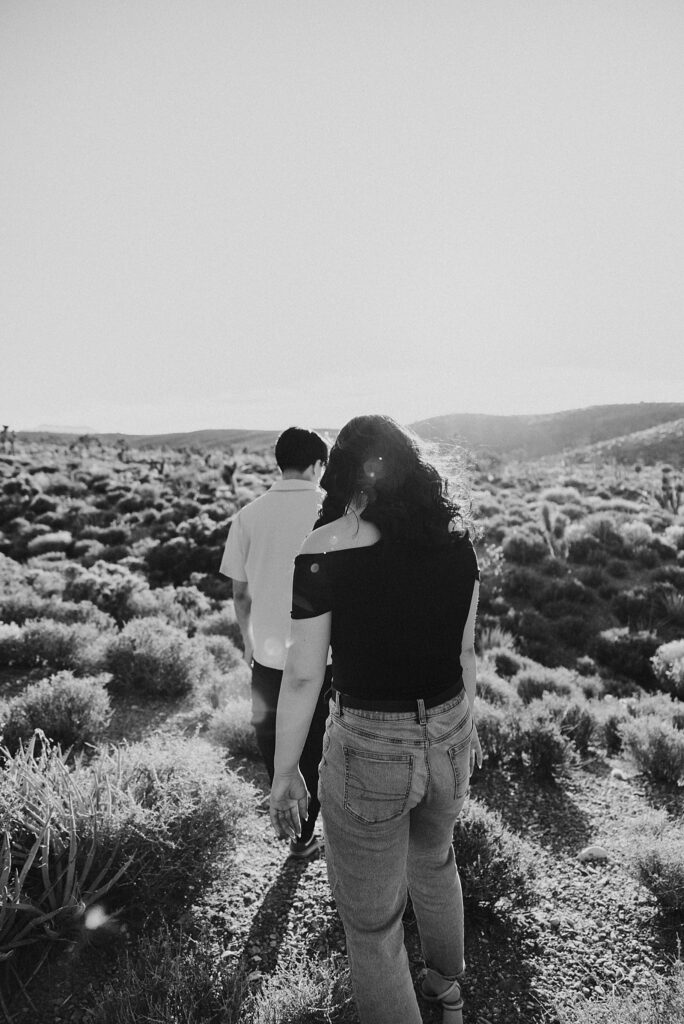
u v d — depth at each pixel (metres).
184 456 43.00
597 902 2.85
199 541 15.33
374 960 1.62
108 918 2.38
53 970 2.20
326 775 1.61
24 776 2.64
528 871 3.00
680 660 7.86
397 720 1.54
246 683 5.58
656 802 3.97
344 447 1.63
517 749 4.36
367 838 1.57
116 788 2.77
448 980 2.01
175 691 5.41
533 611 11.14
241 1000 2.05
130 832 2.58
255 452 55.03
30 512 19.45
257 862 2.96
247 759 4.21
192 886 2.70
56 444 47.34
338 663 1.59
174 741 3.83
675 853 2.95
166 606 9.23
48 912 2.33
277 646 2.75
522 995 2.28
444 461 1.76
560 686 6.74
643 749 4.39
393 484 1.56
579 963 2.46
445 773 1.61
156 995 2.06
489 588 12.08
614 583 13.02
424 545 1.55
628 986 2.35
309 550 1.58
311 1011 1.99
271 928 2.51
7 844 2.19
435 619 1.57
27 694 4.25
